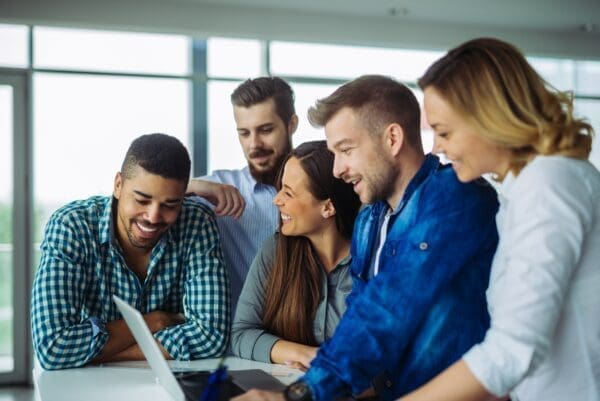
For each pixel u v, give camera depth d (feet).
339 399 4.58
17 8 15.39
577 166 3.54
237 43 17.30
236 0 16.37
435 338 4.31
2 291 15.98
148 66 16.76
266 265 6.26
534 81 3.66
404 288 4.14
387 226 4.99
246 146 8.48
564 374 3.67
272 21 17.02
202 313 6.29
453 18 18.25
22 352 15.96
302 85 17.97
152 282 6.44
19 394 15.01
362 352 3.95
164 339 6.09
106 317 6.29
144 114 16.80
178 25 16.31
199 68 17.06
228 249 8.07
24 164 16.15
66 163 16.40
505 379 3.31
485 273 4.35
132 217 5.98
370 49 18.40
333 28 17.57
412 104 4.88
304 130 16.85
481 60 3.64
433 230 4.27
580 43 19.79
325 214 5.84
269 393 3.89
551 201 3.42
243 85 8.41
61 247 6.06
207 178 8.47
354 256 5.33
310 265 5.98
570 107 3.67
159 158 5.83
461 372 3.40
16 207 16.10
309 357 5.54
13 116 16.05
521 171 3.66
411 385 4.39
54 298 5.89
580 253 3.50
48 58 16.19
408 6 17.15
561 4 17.46
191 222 6.55
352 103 4.83
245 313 6.19
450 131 3.76
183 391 4.60
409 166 4.88
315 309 5.95
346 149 4.90
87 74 16.44
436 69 3.80
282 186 5.96
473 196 4.37
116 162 16.69
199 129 17.10
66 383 5.22
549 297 3.32
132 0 15.99
